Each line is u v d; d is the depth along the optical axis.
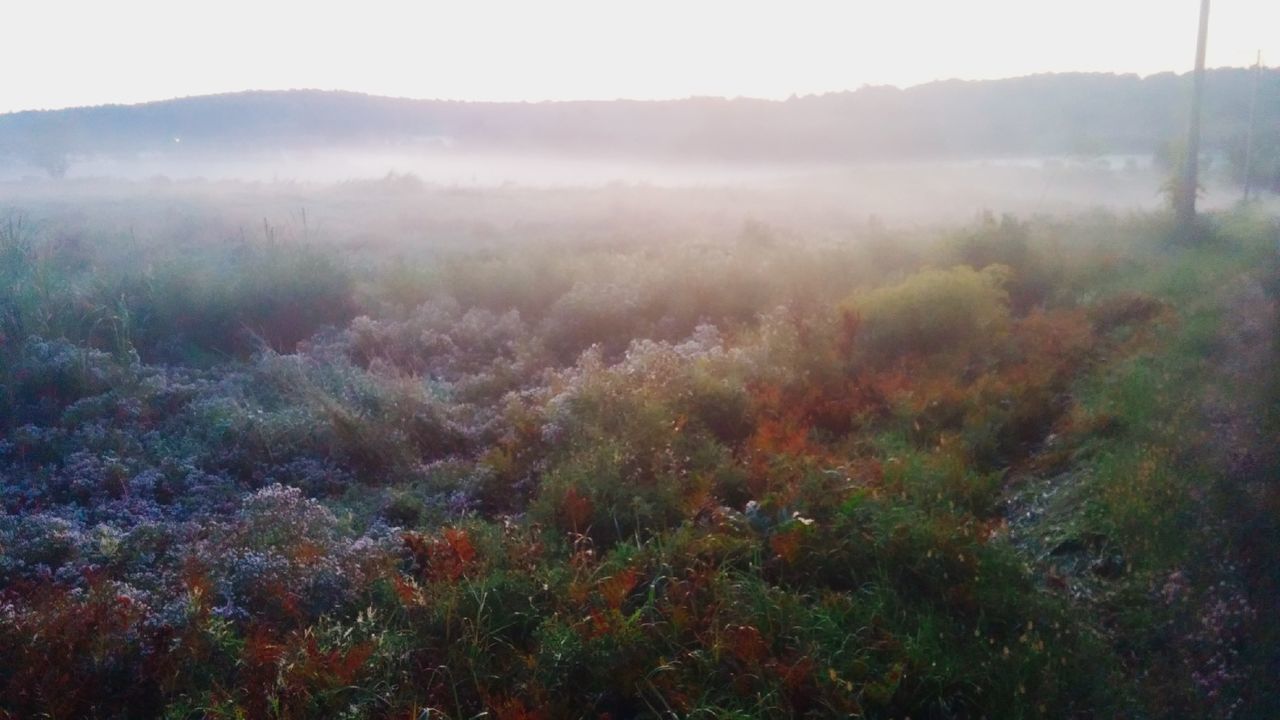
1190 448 7.75
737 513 7.80
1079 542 7.22
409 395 11.62
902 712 5.32
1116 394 9.82
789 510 7.60
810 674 5.42
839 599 6.25
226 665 5.96
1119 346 12.27
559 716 5.39
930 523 6.98
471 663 5.79
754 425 10.46
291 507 8.12
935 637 5.82
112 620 6.22
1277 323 11.34
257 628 6.32
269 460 10.50
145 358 14.71
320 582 6.75
